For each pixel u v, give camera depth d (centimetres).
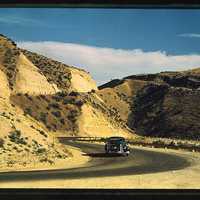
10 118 3588
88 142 8162
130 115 17975
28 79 12412
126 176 2336
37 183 1922
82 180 2081
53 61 16062
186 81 18838
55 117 12250
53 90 13362
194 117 14625
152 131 15662
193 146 5856
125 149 4322
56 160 3219
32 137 3553
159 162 3491
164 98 16862
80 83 16412
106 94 19050
